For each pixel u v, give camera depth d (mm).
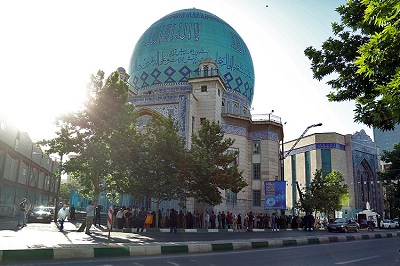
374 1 6602
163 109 36000
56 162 59594
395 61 7176
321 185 43781
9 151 34250
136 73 43094
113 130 21484
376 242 21141
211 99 37250
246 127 41000
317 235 24875
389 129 9250
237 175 27922
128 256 11109
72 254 10195
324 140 60656
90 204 18844
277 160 41812
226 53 42562
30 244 12422
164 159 25250
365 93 10469
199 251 13164
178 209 32875
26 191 42406
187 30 42250
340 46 11109
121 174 21609
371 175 64875
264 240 16562
